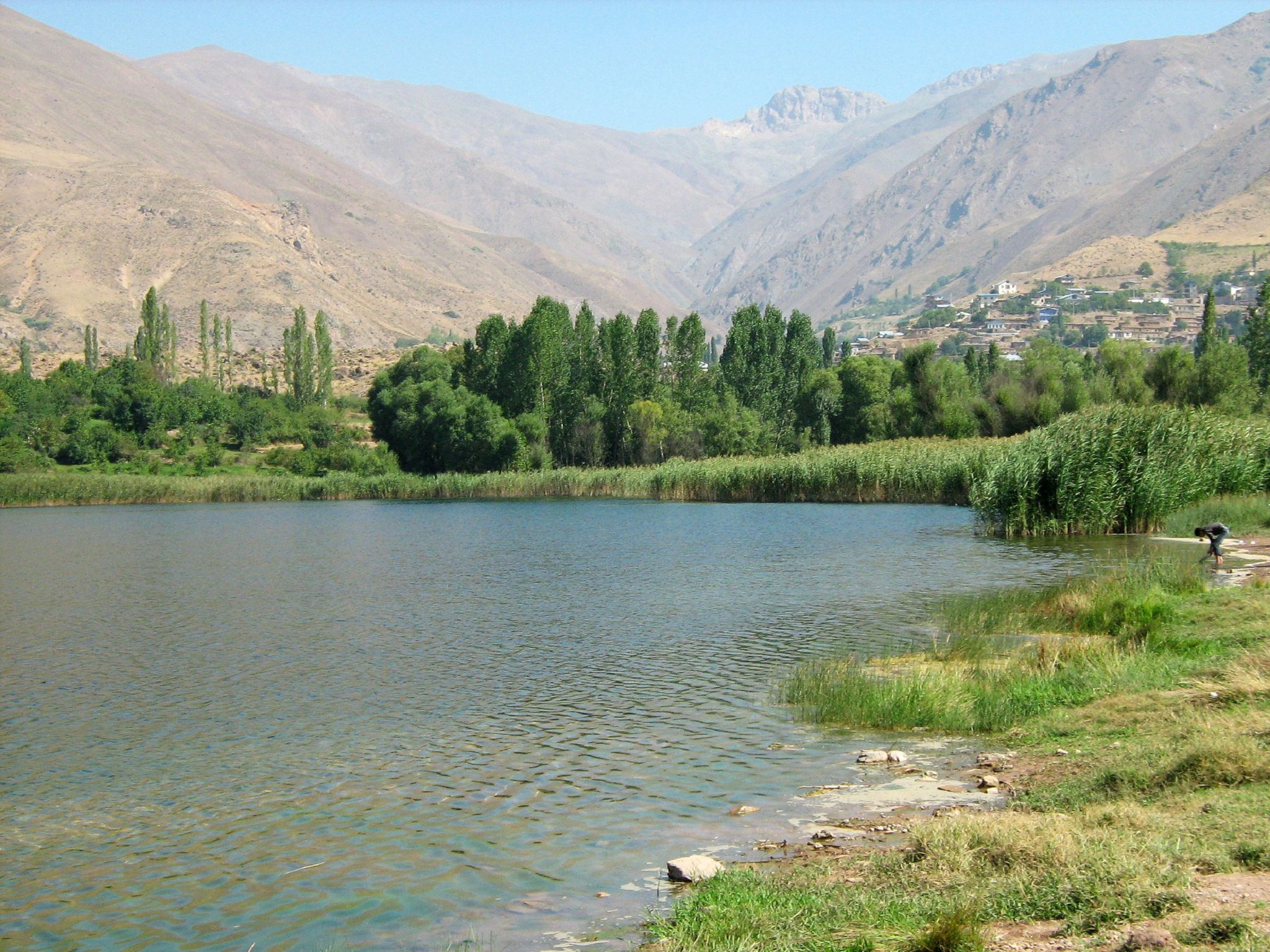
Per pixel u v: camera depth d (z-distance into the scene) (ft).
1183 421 173.88
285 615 124.67
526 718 72.54
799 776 56.70
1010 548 161.79
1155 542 155.94
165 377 635.25
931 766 56.90
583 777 58.39
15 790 59.52
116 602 138.62
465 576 159.94
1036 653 77.77
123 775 62.03
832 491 289.33
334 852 48.32
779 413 452.35
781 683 80.23
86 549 216.74
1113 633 86.28
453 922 40.22
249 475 443.32
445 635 108.17
